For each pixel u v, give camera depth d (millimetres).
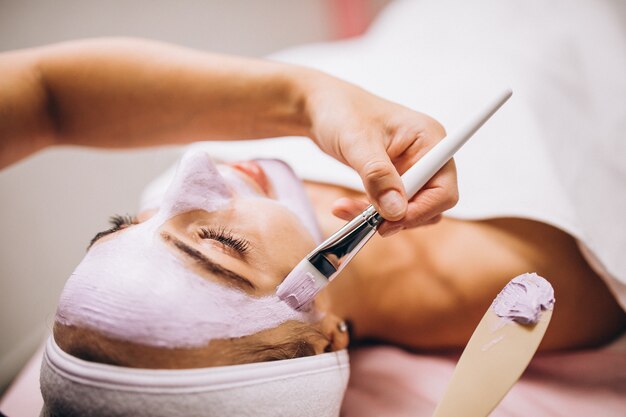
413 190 412
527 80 688
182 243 397
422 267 607
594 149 659
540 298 394
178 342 365
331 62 823
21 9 1086
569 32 742
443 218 620
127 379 359
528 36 752
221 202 442
